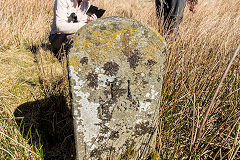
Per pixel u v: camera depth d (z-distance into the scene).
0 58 2.71
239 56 2.64
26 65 2.73
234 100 2.19
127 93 1.38
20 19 3.48
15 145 1.49
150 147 1.67
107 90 1.34
